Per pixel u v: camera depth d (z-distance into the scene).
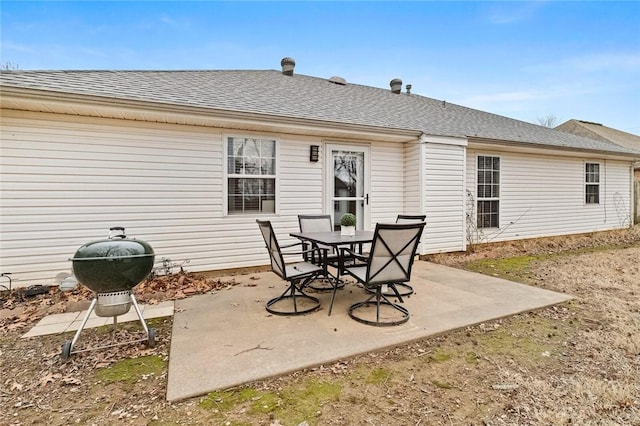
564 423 1.83
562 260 6.68
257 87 6.96
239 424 1.83
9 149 4.28
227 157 5.47
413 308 3.70
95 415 1.92
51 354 2.70
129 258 2.65
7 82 3.97
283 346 2.74
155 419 1.88
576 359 2.58
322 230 5.30
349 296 4.25
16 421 1.87
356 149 6.57
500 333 3.10
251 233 5.71
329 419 1.86
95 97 4.11
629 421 1.84
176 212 5.16
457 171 6.98
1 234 4.28
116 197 4.80
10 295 4.15
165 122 5.01
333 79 9.57
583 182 9.77
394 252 3.21
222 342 2.83
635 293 4.36
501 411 1.93
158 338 3.00
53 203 4.49
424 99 10.52
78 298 4.12
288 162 5.96
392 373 2.37
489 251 7.60
